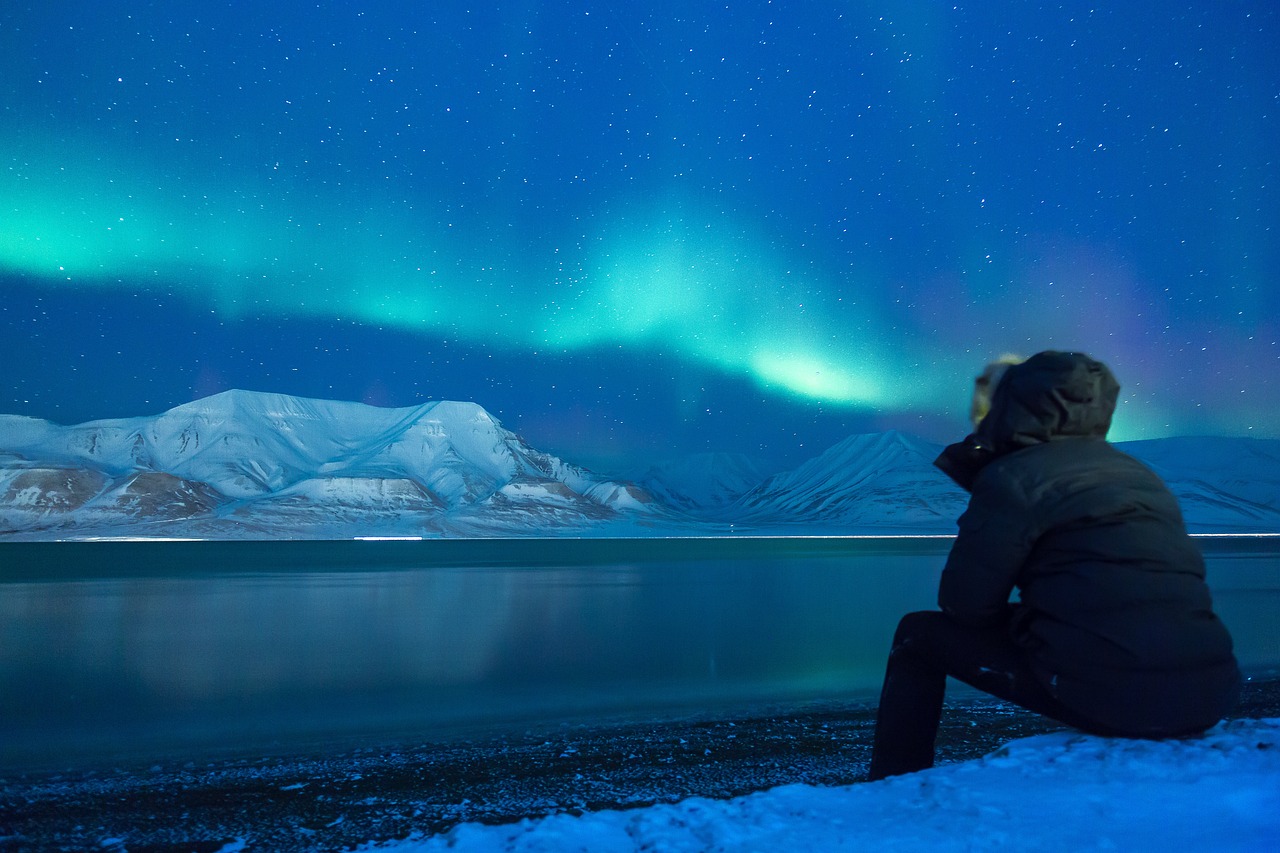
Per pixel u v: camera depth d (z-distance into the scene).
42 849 3.59
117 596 22.95
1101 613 2.27
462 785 4.78
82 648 12.02
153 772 5.20
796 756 5.60
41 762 5.55
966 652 2.53
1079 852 1.59
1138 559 2.27
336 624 15.44
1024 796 1.93
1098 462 2.35
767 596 22.34
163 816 4.12
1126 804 1.85
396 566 43.59
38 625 15.27
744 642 12.74
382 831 3.85
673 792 4.62
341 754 5.74
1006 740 5.86
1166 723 2.23
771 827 1.83
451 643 12.62
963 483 2.67
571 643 12.60
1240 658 10.60
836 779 4.96
